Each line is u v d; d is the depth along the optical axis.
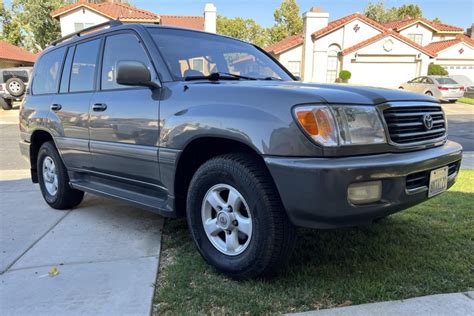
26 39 36.78
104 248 3.14
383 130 2.28
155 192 3.12
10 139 11.03
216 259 2.62
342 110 2.17
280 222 2.31
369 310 2.16
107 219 3.91
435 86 19.73
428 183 2.47
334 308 2.19
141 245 3.20
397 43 22.67
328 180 2.04
